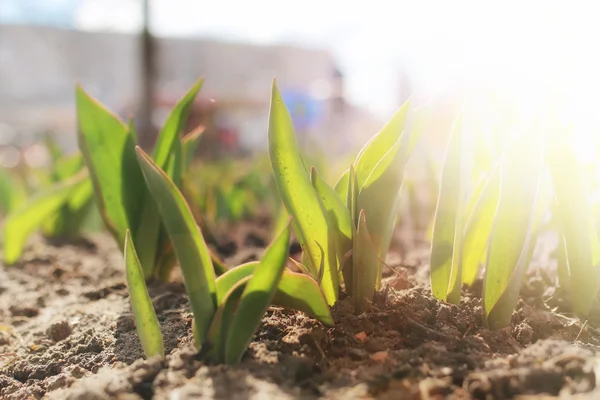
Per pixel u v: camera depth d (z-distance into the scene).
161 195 0.31
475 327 0.37
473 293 0.43
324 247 0.38
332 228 0.38
